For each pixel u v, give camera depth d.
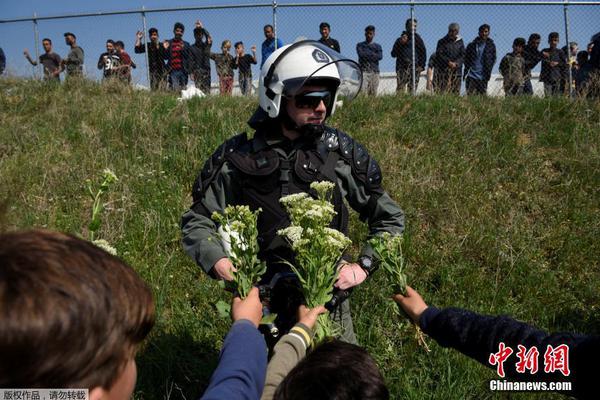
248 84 8.22
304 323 1.62
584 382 1.34
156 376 2.79
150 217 4.23
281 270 2.06
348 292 2.01
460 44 7.51
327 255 1.72
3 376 0.78
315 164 2.10
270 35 7.95
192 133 5.61
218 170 2.15
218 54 8.19
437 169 5.04
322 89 2.09
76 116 6.14
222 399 1.18
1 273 0.80
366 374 1.28
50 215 4.32
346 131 5.59
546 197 4.70
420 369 2.96
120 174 4.88
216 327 3.21
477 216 4.45
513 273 3.83
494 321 1.49
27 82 7.29
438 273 3.83
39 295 0.79
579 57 7.57
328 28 7.85
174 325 3.20
